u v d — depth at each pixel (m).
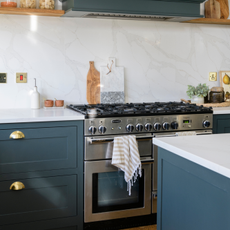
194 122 2.64
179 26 3.28
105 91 3.06
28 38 2.80
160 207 1.58
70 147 2.33
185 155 1.25
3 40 2.74
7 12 2.62
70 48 2.93
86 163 2.37
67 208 2.38
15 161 2.21
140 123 2.46
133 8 2.65
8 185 2.21
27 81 2.84
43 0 2.66
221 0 3.35
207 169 1.17
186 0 2.79
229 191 1.05
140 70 3.18
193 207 1.28
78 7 2.51
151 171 2.55
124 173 2.48
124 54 3.11
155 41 3.21
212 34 3.41
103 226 2.51
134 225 2.59
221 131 2.79
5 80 2.78
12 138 2.18
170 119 2.55
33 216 2.30
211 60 3.44
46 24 2.84
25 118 2.19
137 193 2.55
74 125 2.32
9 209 2.24
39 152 2.27
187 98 3.38
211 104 3.05
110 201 2.48
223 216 1.09
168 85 3.30
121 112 2.41
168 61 3.27
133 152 2.36
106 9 2.58
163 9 2.75
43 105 2.90
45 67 2.88
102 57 3.04
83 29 2.95
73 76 2.96
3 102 2.80
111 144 2.42
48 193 2.32
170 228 1.49
